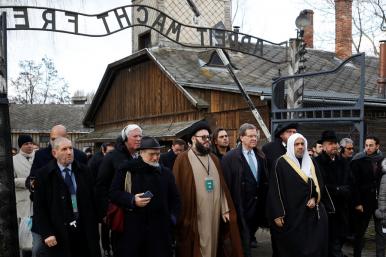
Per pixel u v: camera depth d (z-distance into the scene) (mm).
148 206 5613
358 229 7617
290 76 8953
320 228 6242
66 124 33938
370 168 7523
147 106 18344
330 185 7176
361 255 8039
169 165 8914
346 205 7301
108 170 6039
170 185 5855
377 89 17125
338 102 12719
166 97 17016
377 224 7383
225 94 14125
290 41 9609
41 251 5832
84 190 5441
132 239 5531
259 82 15648
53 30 6570
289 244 6227
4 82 5480
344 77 18000
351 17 21156
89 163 8703
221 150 7672
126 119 20062
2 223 5285
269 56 17422
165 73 15977
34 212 5332
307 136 10586
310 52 20375
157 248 5605
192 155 6375
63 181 5316
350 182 7328
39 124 33781
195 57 17562
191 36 18344
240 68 16625
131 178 5645
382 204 7152
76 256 5375
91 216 5457
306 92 13906
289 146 6430
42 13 6500
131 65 19531
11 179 5426
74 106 36344
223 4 20500
